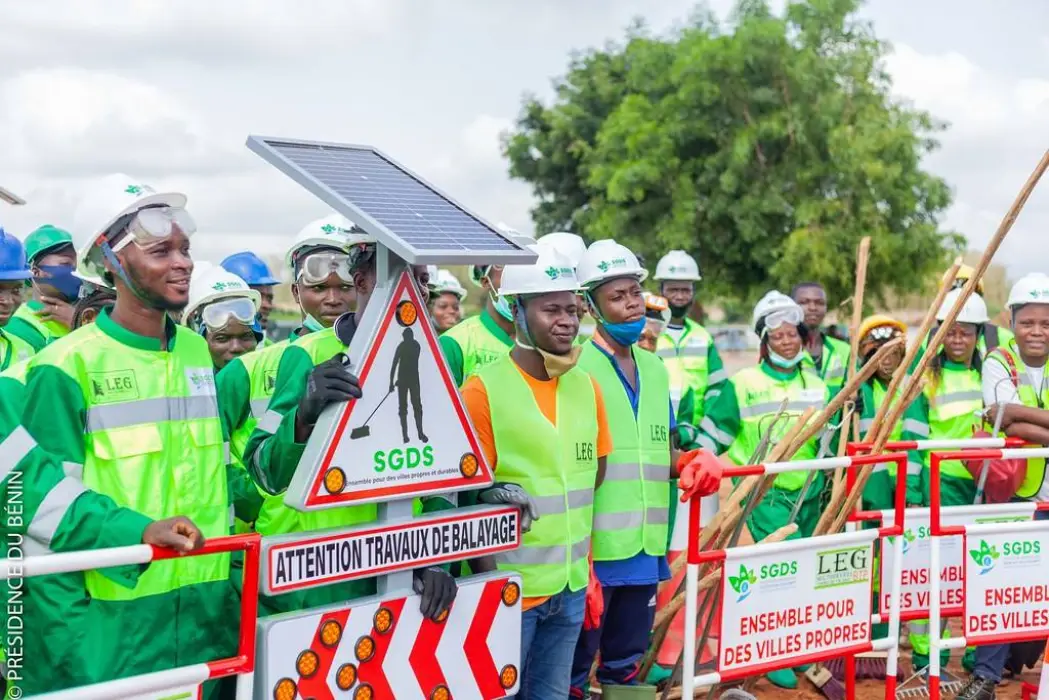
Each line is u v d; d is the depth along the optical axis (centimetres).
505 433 446
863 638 536
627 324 526
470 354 636
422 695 391
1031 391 678
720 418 780
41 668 352
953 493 727
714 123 2700
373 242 404
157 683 330
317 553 356
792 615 510
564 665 466
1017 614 573
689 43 2825
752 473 490
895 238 2475
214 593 380
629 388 534
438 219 382
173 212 360
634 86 3005
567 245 563
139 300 362
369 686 376
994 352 669
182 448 373
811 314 973
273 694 354
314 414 367
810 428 572
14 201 427
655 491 528
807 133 2561
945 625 702
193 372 382
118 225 354
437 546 391
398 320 379
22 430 341
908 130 2517
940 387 759
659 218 2839
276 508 444
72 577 349
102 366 358
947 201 2553
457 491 410
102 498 335
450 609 399
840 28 2620
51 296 662
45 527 332
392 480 377
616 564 515
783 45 2581
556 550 450
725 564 487
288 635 357
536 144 3938
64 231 668
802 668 712
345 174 387
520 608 422
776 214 2642
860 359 770
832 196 2572
